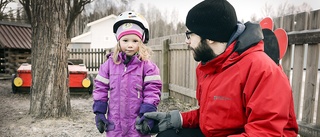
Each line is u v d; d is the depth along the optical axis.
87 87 5.87
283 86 1.15
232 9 1.29
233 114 1.26
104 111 2.00
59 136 3.06
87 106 4.86
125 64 2.05
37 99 3.81
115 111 2.00
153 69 2.07
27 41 9.81
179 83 5.25
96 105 1.99
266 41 1.53
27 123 3.50
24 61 9.47
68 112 3.93
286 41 2.11
